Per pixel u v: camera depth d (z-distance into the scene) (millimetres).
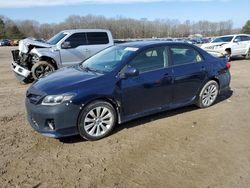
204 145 4141
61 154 3910
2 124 5012
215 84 5840
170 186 3166
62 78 4434
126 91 4492
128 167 3564
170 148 4051
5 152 3955
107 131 4434
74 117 4059
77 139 4383
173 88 5109
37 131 4195
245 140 4305
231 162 3658
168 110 5551
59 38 9742
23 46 9188
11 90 7902
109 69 4570
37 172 3469
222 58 6180
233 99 6578
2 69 13031
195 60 5527
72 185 3207
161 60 5004
